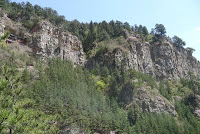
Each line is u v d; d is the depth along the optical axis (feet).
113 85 230.07
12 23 274.36
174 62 350.43
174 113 216.33
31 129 61.36
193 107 243.19
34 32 271.90
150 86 240.94
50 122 101.09
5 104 47.42
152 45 363.97
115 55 291.79
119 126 162.30
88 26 405.18
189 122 205.16
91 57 307.17
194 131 180.45
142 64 315.58
